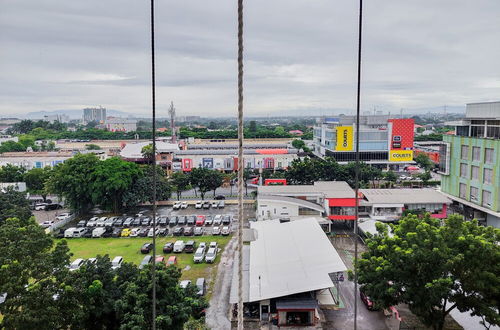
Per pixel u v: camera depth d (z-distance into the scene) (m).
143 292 17.66
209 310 24.22
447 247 18.45
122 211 48.06
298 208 39.72
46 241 19.72
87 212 47.88
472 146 37.59
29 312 16.27
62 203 52.53
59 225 42.31
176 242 34.94
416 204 39.03
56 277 18.34
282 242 29.98
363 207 40.00
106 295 18.70
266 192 42.88
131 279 19.72
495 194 34.44
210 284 27.70
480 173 36.47
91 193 44.62
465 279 18.61
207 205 49.34
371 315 23.50
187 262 31.77
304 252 27.42
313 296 24.02
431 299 17.70
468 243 18.36
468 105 38.66
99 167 45.88
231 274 29.27
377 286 19.31
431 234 19.23
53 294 17.34
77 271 19.00
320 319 23.14
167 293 18.22
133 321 16.70
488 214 35.78
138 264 31.22
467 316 23.17
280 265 26.08
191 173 52.56
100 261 19.86
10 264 17.41
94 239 38.19
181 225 42.22
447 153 41.25
